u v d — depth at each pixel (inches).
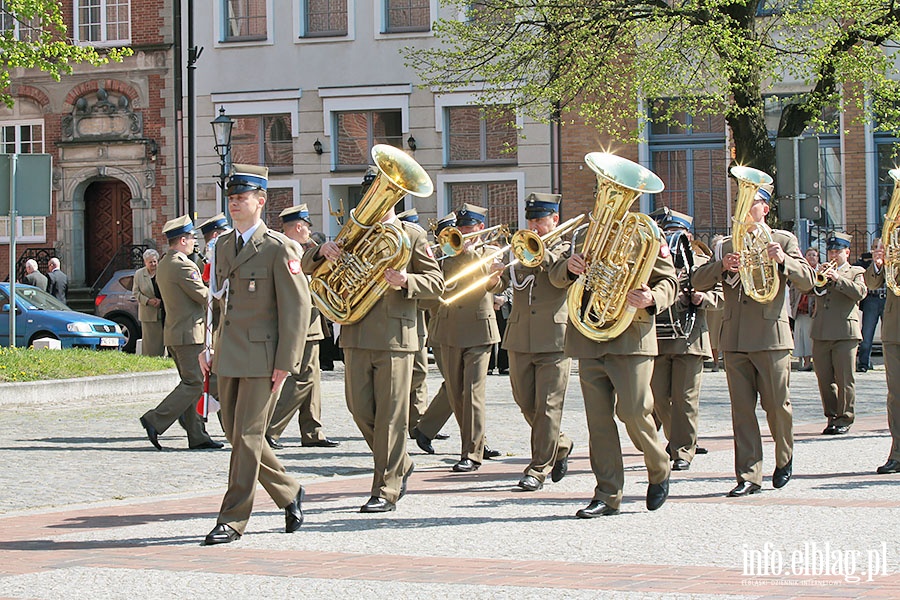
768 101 1439.5
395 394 445.1
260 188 400.2
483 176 1517.0
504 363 1085.1
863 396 882.8
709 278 489.1
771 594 305.0
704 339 563.2
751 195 479.8
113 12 1624.0
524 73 1339.8
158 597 317.1
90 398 866.8
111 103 1626.5
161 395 900.6
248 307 394.0
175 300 631.2
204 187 1594.5
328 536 399.5
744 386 481.4
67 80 1633.9
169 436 687.7
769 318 479.8
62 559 366.9
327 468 576.4
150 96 1612.9
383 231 431.5
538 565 347.9
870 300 1097.4
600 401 430.0
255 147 1589.6
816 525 402.0
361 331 443.5
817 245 1379.2
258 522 429.1
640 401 425.1
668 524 410.6
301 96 1569.9
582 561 352.5
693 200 1477.6
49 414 778.2
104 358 937.5
